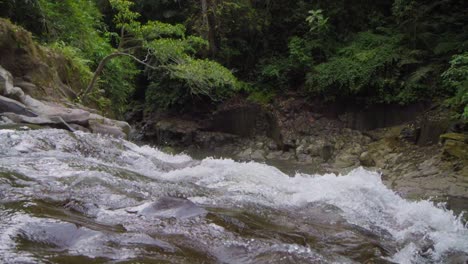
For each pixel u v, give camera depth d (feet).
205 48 59.57
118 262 9.05
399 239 14.57
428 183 33.88
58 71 33.47
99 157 19.90
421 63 48.49
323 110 55.01
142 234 10.84
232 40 62.49
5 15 35.12
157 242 10.51
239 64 63.77
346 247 12.75
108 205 12.93
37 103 24.84
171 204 13.17
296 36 59.00
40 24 37.99
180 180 18.28
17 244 9.19
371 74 50.03
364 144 48.49
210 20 60.90
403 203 18.15
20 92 24.56
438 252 13.85
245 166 21.44
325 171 42.04
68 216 11.33
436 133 41.98
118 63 43.45
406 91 47.96
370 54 51.13
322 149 49.08
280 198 17.25
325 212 16.19
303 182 19.57
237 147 56.29
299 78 59.00
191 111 62.23
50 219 10.58
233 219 13.17
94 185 14.40
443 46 45.91
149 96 64.13
